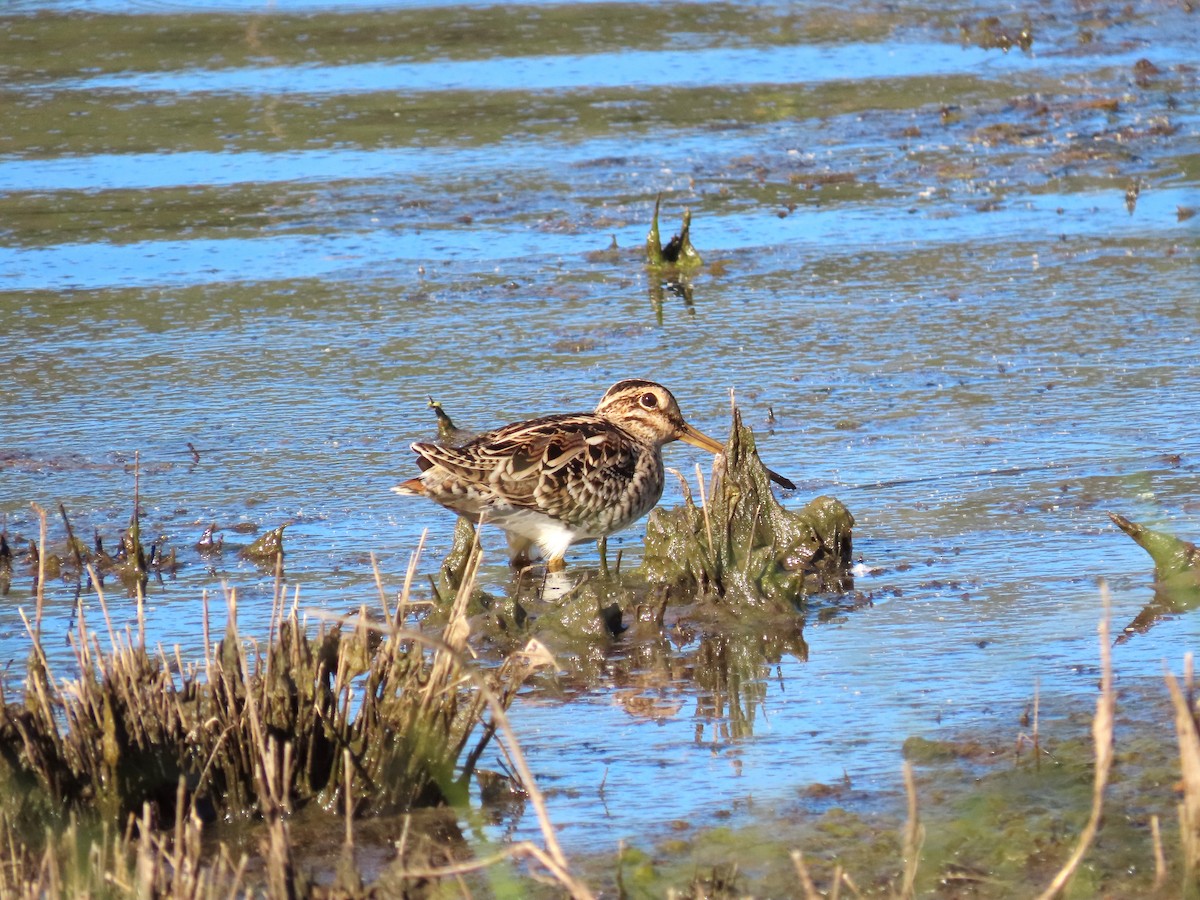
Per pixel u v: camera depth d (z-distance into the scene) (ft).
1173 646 30.27
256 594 34.83
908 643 31.32
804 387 47.88
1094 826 19.98
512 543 38.14
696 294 57.16
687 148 74.43
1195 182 67.67
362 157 73.56
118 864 21.61
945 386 47.50
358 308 56.18
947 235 62.54
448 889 22.33
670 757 26.63
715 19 99.50
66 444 44.73
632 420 40.60
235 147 75.15
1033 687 28.60
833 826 23.68
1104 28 95.04
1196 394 45.83
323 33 96.73
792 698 29.01
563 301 56.65
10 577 36.22
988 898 21.31
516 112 80.33
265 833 24.27
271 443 44.57
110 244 62.95
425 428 45.42
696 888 21.72
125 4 103.45
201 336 53.57
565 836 23.86
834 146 74.43
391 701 25.22
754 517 35.50
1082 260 58.95
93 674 25.04
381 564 36.73
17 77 87.30
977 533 37.22
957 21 97.66
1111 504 38.34
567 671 31.01
